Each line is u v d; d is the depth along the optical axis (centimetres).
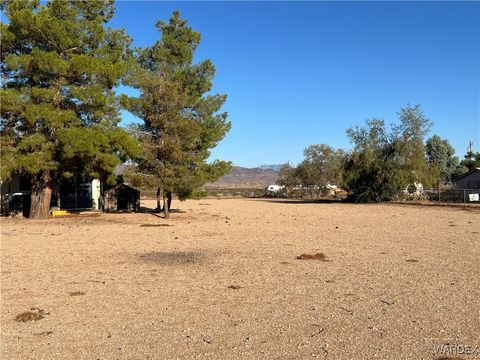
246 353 589
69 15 2736
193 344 624
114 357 580
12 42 2631
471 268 1171
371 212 3675
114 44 2956
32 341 642
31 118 2422
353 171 5266
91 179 3597
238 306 816
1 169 2377
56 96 2591
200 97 3206
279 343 625
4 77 2711
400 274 1095
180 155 2825
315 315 757
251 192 9738
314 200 6781
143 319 742
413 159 5138
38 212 2900
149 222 2700
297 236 1934
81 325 713
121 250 1518
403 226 2400
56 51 2697
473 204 4622
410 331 672
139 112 2930
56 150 2598
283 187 8712
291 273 1115
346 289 942
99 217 3041
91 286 981
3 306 824
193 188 2891
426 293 902
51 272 1138
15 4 2678
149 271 1148
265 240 1792
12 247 1602
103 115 2702
